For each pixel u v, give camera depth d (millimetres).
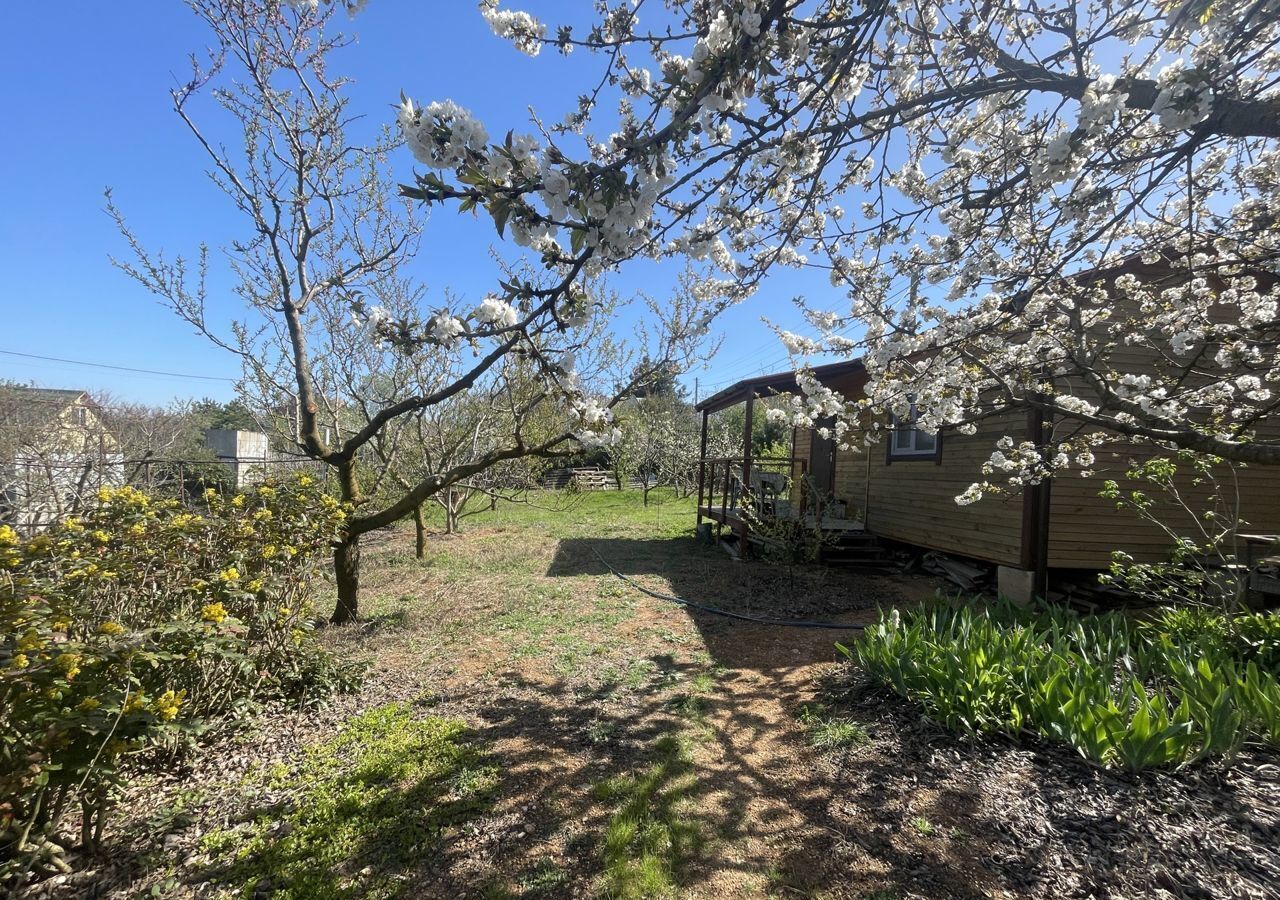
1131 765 2547
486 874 2207
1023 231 3234
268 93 4461
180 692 2465
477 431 9344
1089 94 1898
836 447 10281
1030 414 5621
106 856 2283
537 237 1701
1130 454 5848
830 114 2633
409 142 1541
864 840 2373
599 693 3900
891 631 3895
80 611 2641
